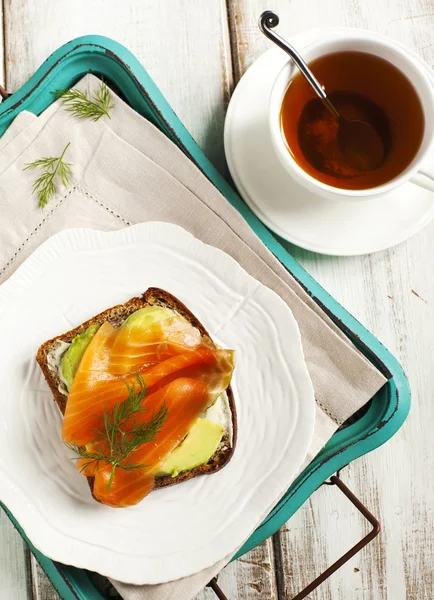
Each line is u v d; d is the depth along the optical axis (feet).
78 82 2.45
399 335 2.56
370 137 2.34
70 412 2.25
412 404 2.56
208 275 2.40
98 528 2.34
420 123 2.30
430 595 2.55
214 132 2.55
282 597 2.54
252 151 2.42
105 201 2.45
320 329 2.42
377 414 2.44
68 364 2.29
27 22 2.55
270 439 2.36
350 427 2.45
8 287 2.38
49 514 2.33
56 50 2.43
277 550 2.55
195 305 2.41
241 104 2.42
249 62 2.56
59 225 2.44
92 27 2.55
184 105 2.55
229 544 2.33
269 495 2.34
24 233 2.43
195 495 2.35
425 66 2.40
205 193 2.43
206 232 2.44
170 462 2.27
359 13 2.57
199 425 2.28
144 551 2.33
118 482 2.26
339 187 2.33
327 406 2.42
